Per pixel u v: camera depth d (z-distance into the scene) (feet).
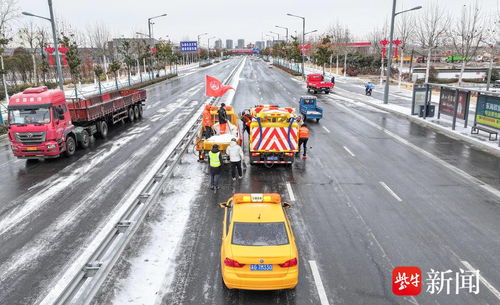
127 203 40.65
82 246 31.94
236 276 23.68
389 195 43.34
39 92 57.16
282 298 25.14
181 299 24.91
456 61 244.42
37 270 28.55
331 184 46.91
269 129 51.21
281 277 23.61
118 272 27.71
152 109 108.47
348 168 53.57
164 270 28.07
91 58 245.04
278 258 23.43
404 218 37.35
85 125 67.36
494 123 67.26
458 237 33.58
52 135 55.36
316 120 90.17
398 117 97.14
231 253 23.99
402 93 152.25
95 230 34.73
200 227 34.86
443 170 52.75
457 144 68.18
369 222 36.40
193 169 52.54
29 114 55.06
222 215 37.42
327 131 79.00
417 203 41.09
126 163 55.47
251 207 27.91
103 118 73.56
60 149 57.21
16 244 32.48
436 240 32.99
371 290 26.00
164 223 35.60
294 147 51.75
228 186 45.88
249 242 24.80
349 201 41.50
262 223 26.22
